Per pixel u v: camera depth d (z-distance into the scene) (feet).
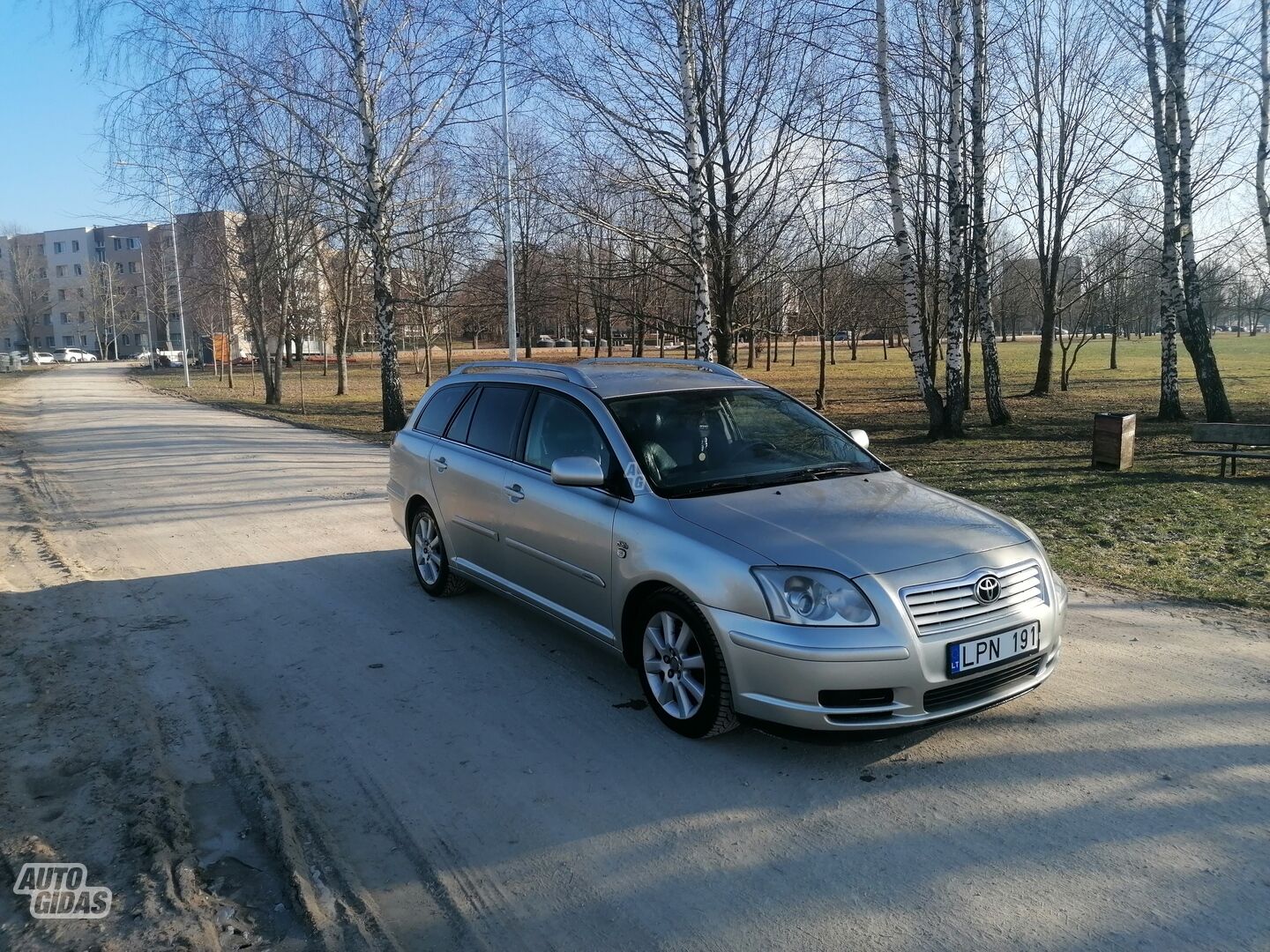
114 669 16.14
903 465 42.96
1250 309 79.97
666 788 11.89
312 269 127.24
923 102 63.62
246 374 195.11
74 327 394.93
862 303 122.93
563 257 66.39
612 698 14.83
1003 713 13.93
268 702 14.76
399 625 18.63
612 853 10.44
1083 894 9.45
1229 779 11.69
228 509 32.63
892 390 109.29
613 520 14.21
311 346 300.40
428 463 20.04
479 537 18.11
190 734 13.51
